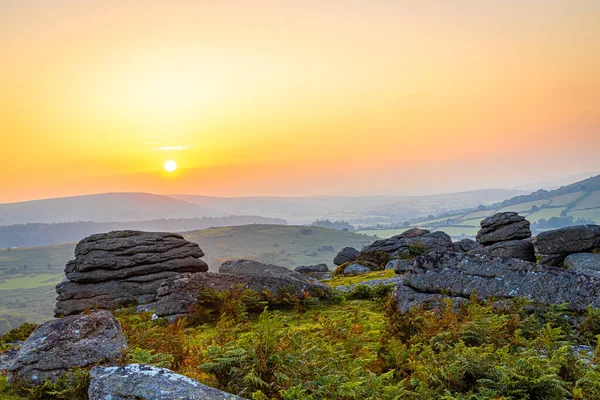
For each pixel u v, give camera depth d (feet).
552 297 45.01
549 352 32.89
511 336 38.58
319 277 156.76
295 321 56.70
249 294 62.95
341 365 32.63
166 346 38.88
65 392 30.14
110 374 24.97
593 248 83.15
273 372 28.91
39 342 34.78
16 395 31.48
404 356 35.35
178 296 61.82
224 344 36.27
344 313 59.31
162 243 111.86
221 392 23.49
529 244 101.76
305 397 25.93
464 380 30.07
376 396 27.02
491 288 48.16
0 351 47.26
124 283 104.12
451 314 42.01
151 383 23.76
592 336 39.81
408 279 53.47
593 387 27.32
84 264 104.32
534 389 27.22
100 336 36.27
